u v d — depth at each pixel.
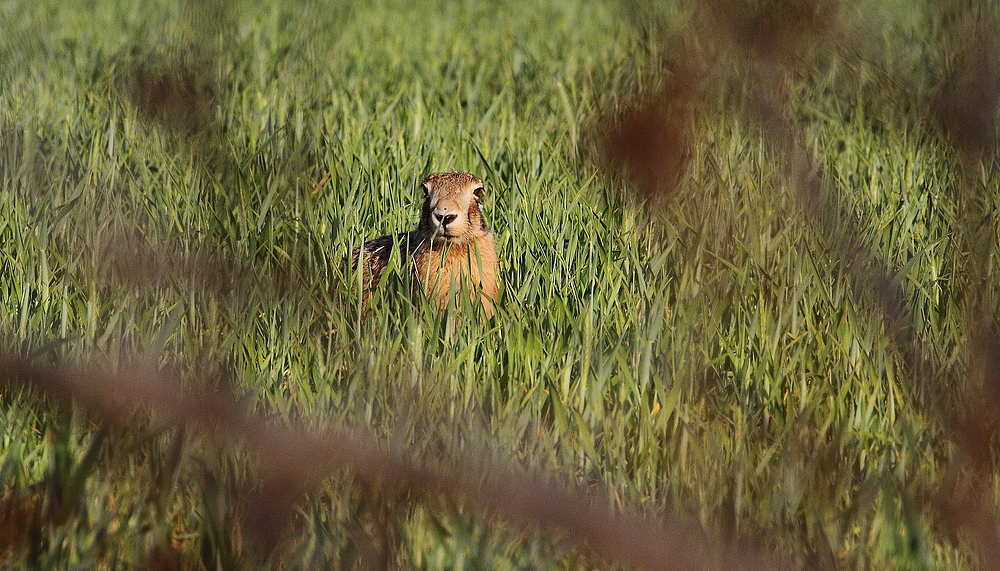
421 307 10.41
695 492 7.13
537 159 15.40
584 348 9.15
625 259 11.48
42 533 6.61
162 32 22.84
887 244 12.15
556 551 6.64
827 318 9.71
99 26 27.36
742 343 9.22
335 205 13.15
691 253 9.24
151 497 6.82
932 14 7.50
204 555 6.41
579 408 8.25
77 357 8.79
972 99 7.80
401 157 15.79
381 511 6.73
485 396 8.44
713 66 6.10
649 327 9.20
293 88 18.83
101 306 9.91
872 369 8.80
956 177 9.20
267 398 8.38
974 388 7.25
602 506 6.41
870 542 7.00
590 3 31.75
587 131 13.88
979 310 8.11
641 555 5.67
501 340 10.05
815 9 5.82
